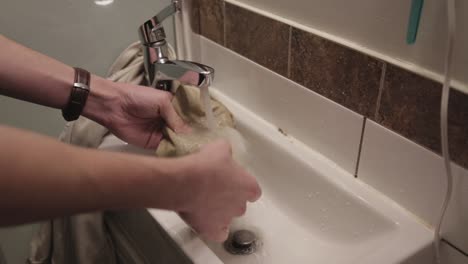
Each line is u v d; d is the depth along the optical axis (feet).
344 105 2.17
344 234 2.25
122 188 1.19
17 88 2.10
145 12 2.89
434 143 1.83
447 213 1.88
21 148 1.04
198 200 1.42
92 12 2.71
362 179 2.23
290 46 2.34
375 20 1.89
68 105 2.21
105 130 2.66
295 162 2.46
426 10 1.70
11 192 1.02
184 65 2.18
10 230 3.05
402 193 2.05
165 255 2.15
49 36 2.66
